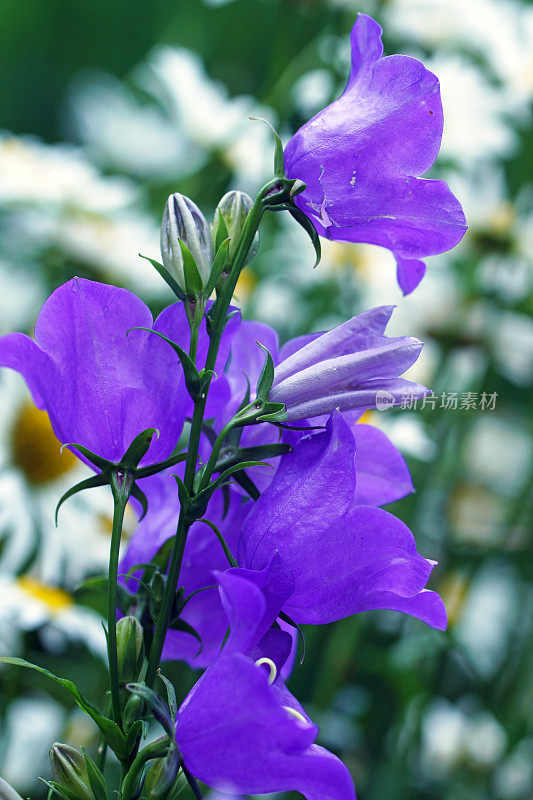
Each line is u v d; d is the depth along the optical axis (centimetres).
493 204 102
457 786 90
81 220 98
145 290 99
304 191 47
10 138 105
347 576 45
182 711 44
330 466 45
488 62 102
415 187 46
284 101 90
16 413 85
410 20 101
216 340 46
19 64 158
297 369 47
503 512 96
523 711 93
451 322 98
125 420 47
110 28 163
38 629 80
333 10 91
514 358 99
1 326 91
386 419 88
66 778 46
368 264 99
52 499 84
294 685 86
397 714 86
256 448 47
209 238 47
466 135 100
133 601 48
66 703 75
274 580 45
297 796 73
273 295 94
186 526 46
